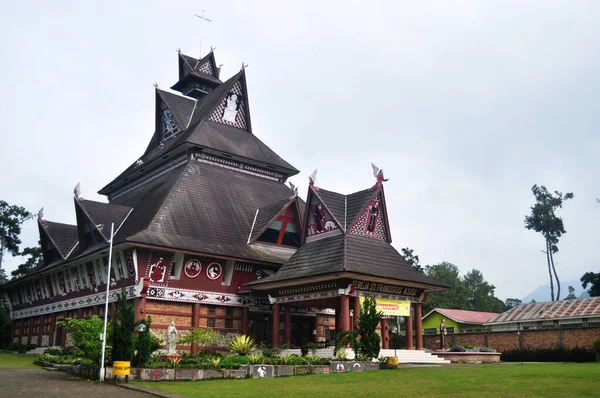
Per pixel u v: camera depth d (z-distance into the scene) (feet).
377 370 88.79
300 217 148.66
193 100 192.44
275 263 136.36
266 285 120.57
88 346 88.43
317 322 144.36
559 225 285.23
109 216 143.64
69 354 127.44
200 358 95.76
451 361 118.93
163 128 186.91
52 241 158.20
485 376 75.20
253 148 171.32
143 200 151.94
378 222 123.85
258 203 158.51
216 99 175.73
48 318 164.66
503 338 175.42
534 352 155.63
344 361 89.81
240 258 130.41
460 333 188.96
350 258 110.32
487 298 379.14
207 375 79.15
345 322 106.32
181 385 71.20
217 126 170.50
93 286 139.44
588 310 173.06
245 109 180.24
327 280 110.63
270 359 88.84
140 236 119.44
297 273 115.34
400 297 118.01
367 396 58.75
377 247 120.06
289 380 76.18
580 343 155.43
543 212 288.10
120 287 126.41
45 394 62.49
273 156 175.63
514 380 69.56
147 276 120.98
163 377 77.25
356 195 125.08
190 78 198.70
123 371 74.43
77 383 74.84
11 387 68.90
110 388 69.26
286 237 148.87
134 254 120.16
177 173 155.02
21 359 131.95
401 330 256.32
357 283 109.09
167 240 123.13
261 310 136.77
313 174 126.21
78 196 144.66
